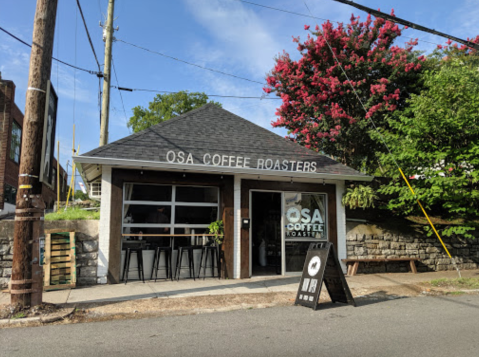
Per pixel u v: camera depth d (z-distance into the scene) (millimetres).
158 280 8969
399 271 10930
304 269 7188
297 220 10391
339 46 14312
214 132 10570
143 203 9219
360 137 14312
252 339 4941
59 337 5035
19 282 6020
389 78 13789
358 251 10688
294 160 10414
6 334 5180
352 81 13859
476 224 9844
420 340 4824
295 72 14914
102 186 8625
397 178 10953
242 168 9211
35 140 6238
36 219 6219
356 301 7371
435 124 9508
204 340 4910
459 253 11656
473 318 5961
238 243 9539
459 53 14828
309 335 5098
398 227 11250
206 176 9438
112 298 7164
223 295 7590
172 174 9141
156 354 4383
